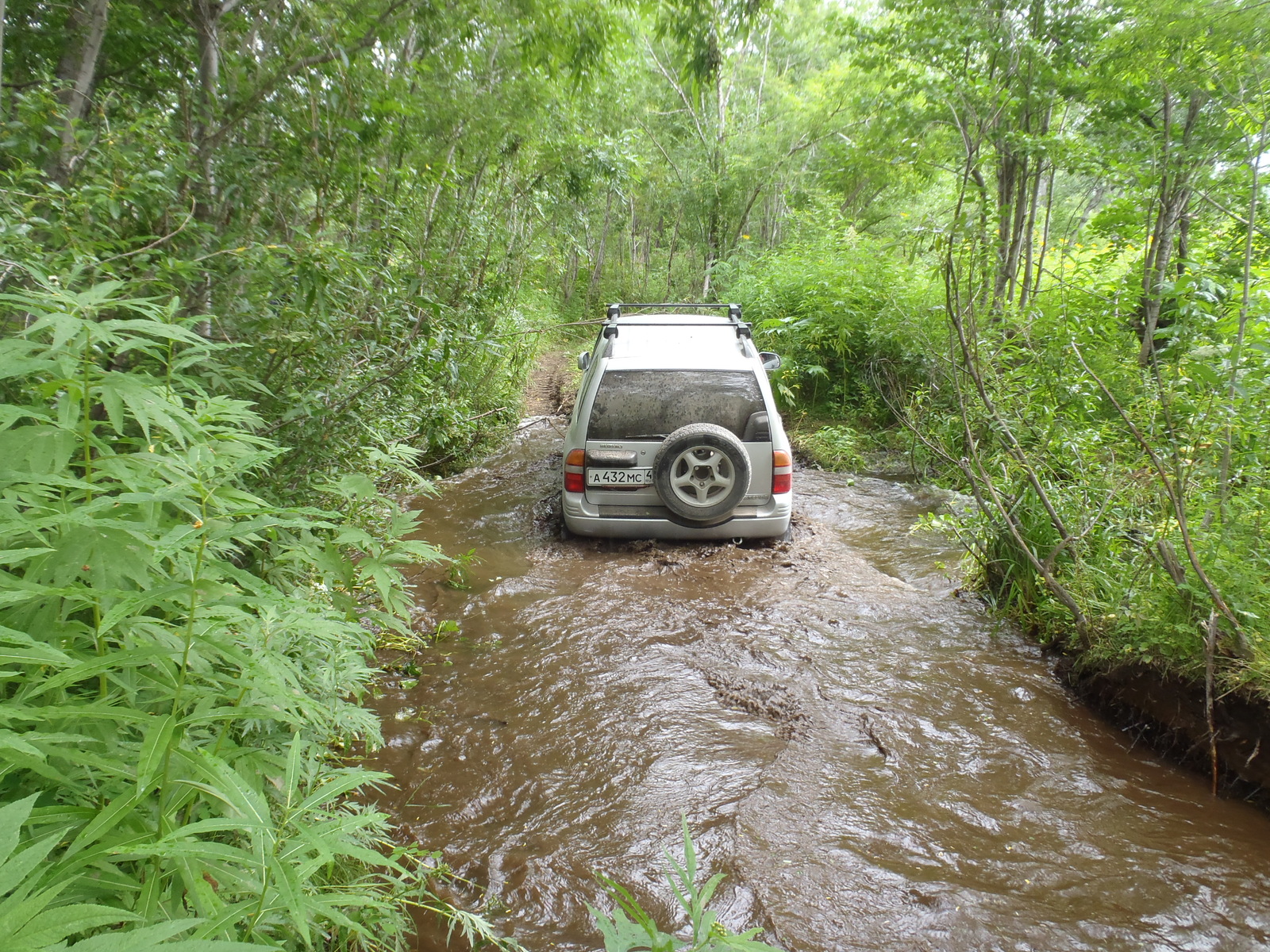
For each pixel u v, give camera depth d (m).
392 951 2.12
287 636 2.27
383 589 2.72
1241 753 3.10
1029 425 5.12
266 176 4.28
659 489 5.65
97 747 1.52
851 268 11.06
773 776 3.12
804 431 10.21
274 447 2.08
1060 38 8.20
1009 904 2.46
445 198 6.18
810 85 19.39
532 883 2.49
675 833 2.76
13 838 0.93
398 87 4.79
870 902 2.46
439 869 2.53
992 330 6.15
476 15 5.30
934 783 3.11
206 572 1.52
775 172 19.83
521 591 4.99
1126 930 2.36
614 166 9.73
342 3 4.60
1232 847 2.76
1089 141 8.37
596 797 2.96
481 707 3.61
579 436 5.81
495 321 7.73
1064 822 2.89
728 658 4.14
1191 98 6.54
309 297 3.55
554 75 6.14
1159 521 3.93
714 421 5.76
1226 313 4.68
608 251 29.72
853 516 6.99
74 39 4.13
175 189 3.57
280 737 2.33
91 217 3.10
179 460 1.73
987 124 5.51
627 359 5.87
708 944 1.36
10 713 1.20
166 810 1.32
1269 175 5.60
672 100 21.19
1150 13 6.54
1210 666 3.08
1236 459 3.83
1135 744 3.43
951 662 4.14
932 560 5.79
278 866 1.27
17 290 2.17
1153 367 5.31
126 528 1.42
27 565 1.63
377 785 3.00
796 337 10.83
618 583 5.16
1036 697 3.81
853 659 4.16
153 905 1.25
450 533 6.11
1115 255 7.14
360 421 4.34
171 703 1.75
